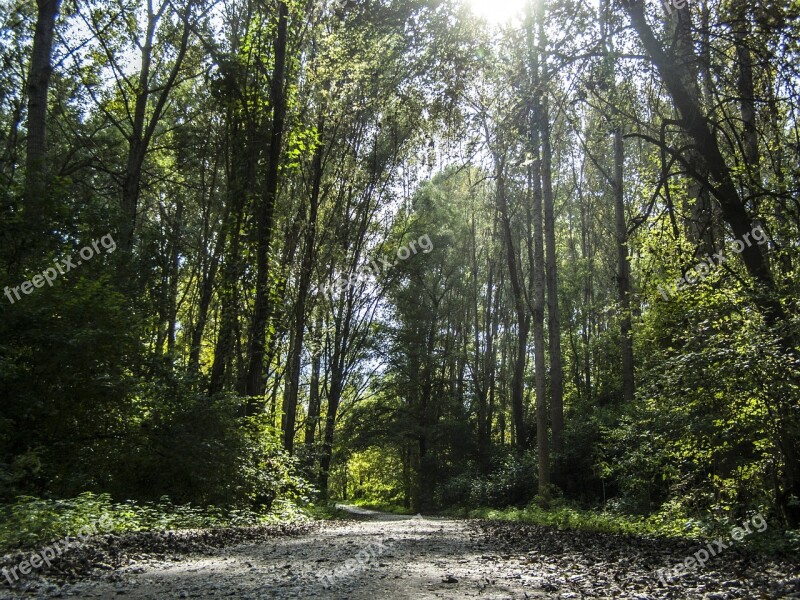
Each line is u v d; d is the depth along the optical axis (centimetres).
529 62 1259
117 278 1894
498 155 1303
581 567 790
